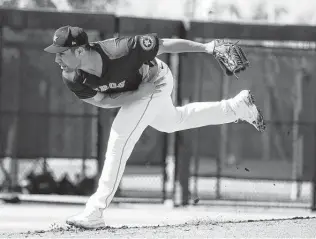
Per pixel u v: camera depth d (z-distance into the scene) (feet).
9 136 94.94
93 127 95.55
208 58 93.20
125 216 78.54
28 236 53.78
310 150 95.66
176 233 54.03
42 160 104.99
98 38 92.89
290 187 113.39
